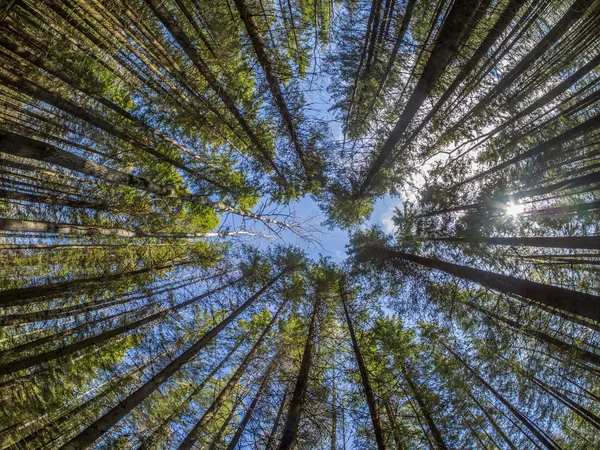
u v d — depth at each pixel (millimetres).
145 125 9047
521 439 9016
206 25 7902
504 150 9414
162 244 11891
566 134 7613
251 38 8148
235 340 10805
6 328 8156
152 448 7750
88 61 8789
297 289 13086
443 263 10023
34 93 5836
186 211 12539
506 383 9328
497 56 8562
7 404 6418
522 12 7352
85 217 9289
